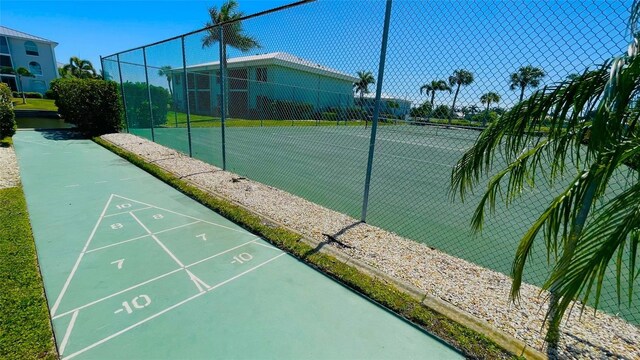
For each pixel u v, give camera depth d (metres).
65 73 41.84
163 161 7.28
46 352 1.99
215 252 3.41
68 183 5.61
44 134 10.82
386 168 8.24
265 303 2.61
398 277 2.96
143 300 2.58
